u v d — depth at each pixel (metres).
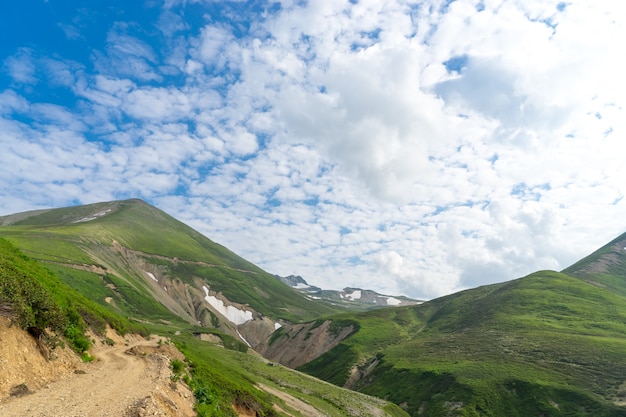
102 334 43.06
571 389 103.81
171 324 167.62
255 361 112.75
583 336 139.75
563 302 186.25
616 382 103.25
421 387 127.25
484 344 150.50
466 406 107.75
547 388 106.38
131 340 51.62
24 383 21.28
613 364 112.75
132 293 184.00
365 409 87.56
